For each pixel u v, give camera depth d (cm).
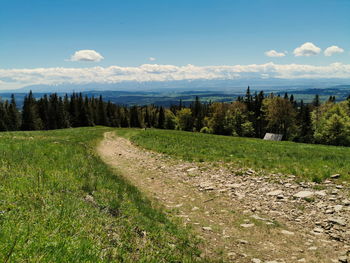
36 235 434
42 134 3384
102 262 415
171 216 871
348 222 795
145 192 1157
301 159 1716
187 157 1958
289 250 662
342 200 958
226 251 652
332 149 2414
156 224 739
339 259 615
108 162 1816
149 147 2517
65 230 492
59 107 9956
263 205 993
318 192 1059
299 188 1132
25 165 1001
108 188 975
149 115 14612
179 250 614
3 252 360
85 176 1039
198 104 12756
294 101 10494
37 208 571
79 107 10881
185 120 11856
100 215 642
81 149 1788
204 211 947
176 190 1216
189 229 772
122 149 2562
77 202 675
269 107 7475
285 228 797
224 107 9256
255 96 9406
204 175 1468
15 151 1285
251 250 661
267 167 1522
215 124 9194
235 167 1587
